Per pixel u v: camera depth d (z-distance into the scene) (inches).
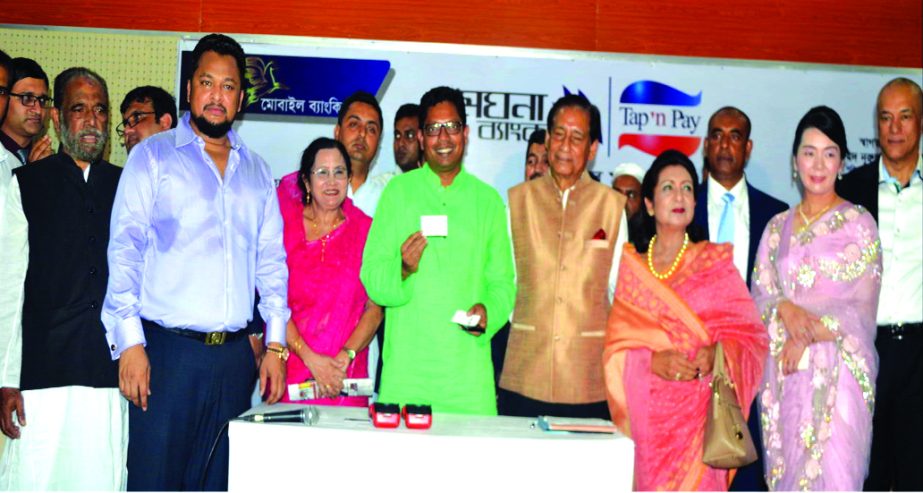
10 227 141.1
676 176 155.6
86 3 190.7
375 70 190.2
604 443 115.6
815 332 155.4
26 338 141.1
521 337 158.6
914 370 167.9
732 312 155.3
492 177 191.8
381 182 183.2
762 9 201.8
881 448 169.9
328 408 133.0
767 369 162.7
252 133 188.5
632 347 154.3
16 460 142.3
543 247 158.6
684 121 195.6
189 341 129.0
